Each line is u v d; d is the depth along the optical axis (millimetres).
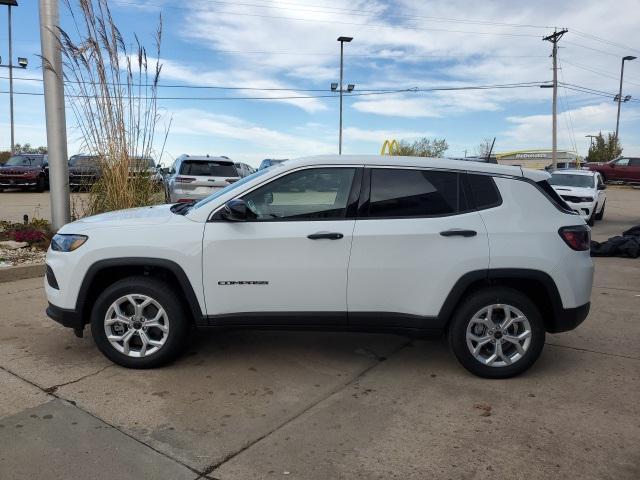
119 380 4141
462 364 4262
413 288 4129
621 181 33875
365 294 4141
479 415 3676
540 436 3406
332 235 4082
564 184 16375
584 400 3922
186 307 4336
